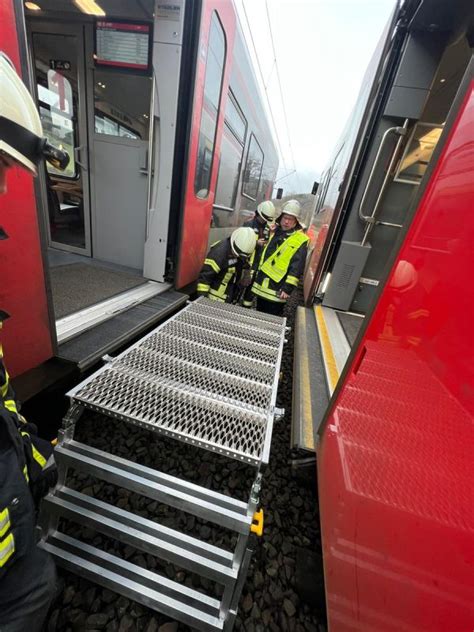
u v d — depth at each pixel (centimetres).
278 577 137
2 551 67
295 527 161
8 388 88
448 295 67
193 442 109
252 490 102
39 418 166
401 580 62
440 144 86
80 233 365
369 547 78
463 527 48
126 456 186
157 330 190
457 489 51
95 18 274
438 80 284
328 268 387
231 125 397
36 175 75
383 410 88
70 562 119
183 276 339
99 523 114
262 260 365
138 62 281
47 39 295
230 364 164
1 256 125
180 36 241
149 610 118
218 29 280
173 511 155
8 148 63
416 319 80
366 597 74
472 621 43
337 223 360
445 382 61
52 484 116
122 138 312
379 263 364
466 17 212
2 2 98
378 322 106
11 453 72
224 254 319
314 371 240
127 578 116
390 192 333
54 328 163
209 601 110
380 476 80
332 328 316
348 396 122
